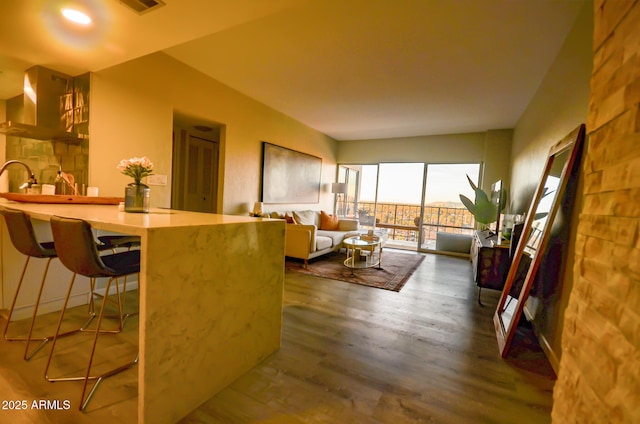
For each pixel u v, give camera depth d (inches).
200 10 72.0
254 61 133.0
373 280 154.3
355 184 331.3
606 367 24.6
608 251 26.0
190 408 57.9
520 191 167.2
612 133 26.9
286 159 220.2
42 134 101.7
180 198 192.4
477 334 95.7
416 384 68.5
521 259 102.2
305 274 161.0
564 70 101.3
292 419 56.6
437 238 253.4
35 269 94.7
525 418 59.1
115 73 111.7
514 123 208.2
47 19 75.2
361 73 140.1
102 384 63.8
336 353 81.0
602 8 29.9
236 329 68.1
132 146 118.3
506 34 102.1
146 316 49.4
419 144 265.0
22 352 74.4
